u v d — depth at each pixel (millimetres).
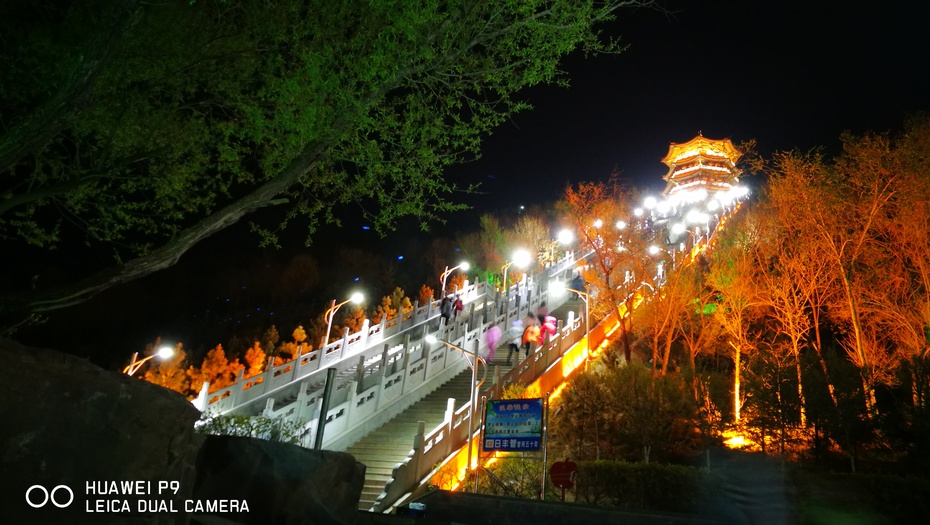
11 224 9273
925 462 14211
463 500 10422
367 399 21938
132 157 7793
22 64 7965
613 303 28484
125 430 4500
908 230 24109
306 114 8578
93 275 7188
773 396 17469
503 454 19781
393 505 16719
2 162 6281
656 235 29766
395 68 9070
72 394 4215
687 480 12352
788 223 27656
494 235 47750
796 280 27500
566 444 19594
